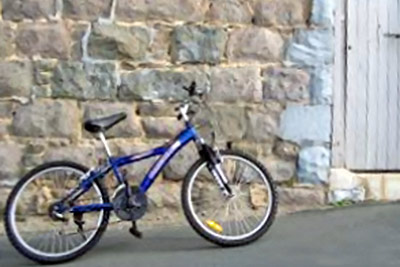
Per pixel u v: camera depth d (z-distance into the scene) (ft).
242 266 13.84
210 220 15.53
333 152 18.30
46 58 16.78
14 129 16.83
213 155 15.35
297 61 17.34
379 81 18.40
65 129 16.92
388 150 18.52
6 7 16.58
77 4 16.72
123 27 16.89
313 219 17.01
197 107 17.04
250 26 17.21
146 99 17.07
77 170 14.75
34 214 15.98
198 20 17.07
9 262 14.47
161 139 17.17
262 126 17.38
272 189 15.67
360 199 18.19
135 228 15.05
